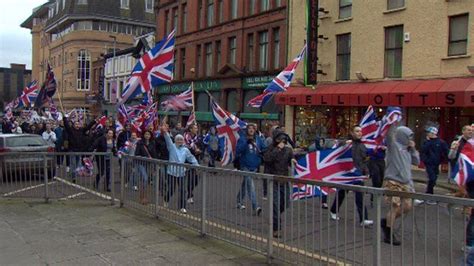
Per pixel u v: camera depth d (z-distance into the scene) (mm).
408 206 4734
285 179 5938
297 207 5832
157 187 8648
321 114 24312
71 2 67375
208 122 33625
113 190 10086
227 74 32031
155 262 6188
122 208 9688
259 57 29766
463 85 17750
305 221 5719
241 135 10250
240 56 31047
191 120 16203
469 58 18219
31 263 6215
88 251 6715
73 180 10453
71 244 7074
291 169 8516
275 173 8445
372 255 4984
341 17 23547
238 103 31016
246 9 30672
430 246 4512
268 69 28391
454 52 18953
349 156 7047
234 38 32219
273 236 6125
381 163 9195
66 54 69125
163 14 41625
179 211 8000
